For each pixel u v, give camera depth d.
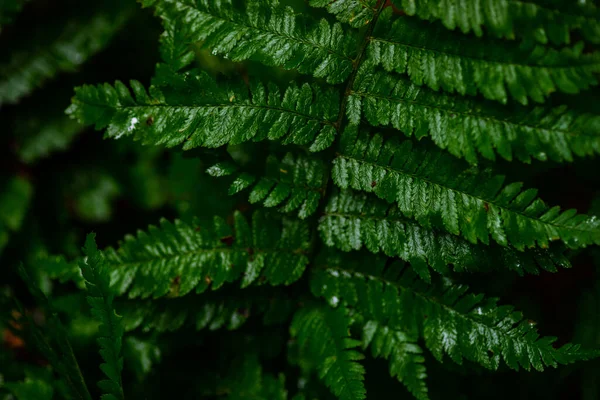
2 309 0.60
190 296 0.60
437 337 0.57
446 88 0.56
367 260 0.59
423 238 0.57
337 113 0.58
